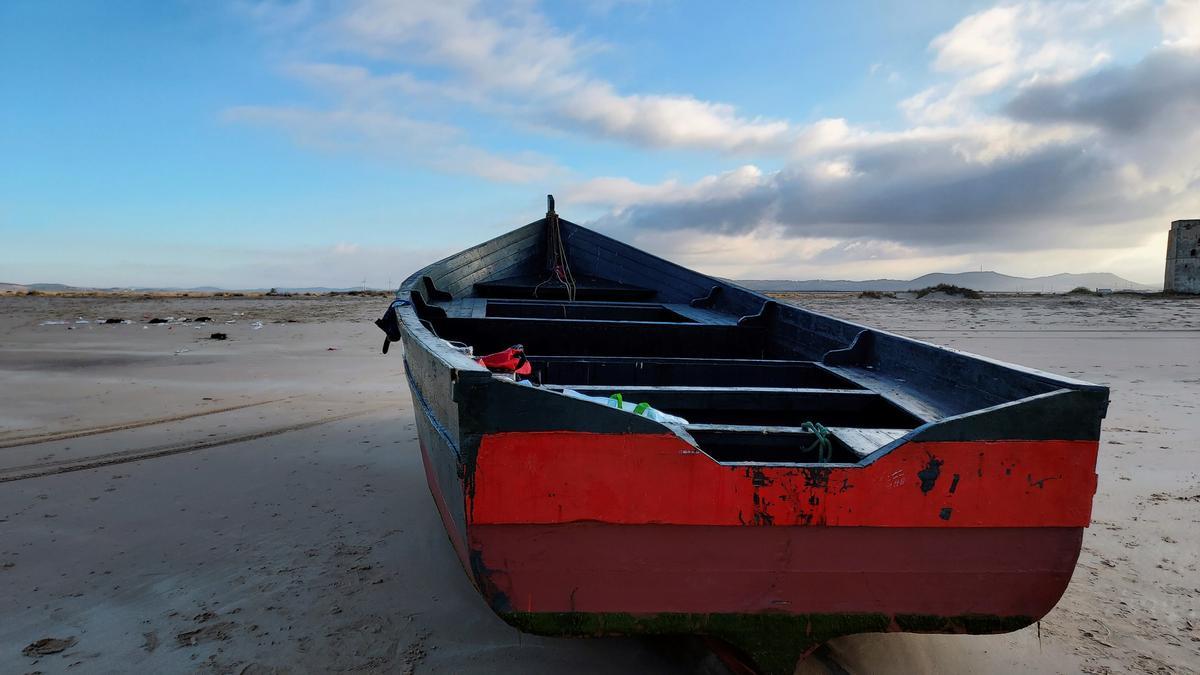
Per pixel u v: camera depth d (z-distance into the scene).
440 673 2.83
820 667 2.90
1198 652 3.01
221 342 14.12
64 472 5.48
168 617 3.25
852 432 2.71
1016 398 2.74
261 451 6.14
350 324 18.05
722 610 2.38
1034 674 2.87
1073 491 2.32
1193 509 4.61
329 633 3.12
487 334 5.37
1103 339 14.52
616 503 2.29
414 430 6.93
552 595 2.36
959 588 2.38
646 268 8.16
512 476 2.27
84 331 16.00
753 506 2.30
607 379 4.33
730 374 4.32
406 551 4.01
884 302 28.97
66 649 2.97
